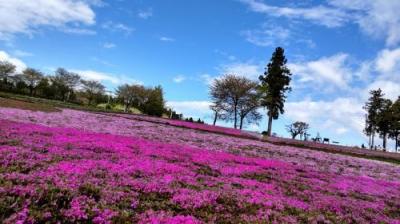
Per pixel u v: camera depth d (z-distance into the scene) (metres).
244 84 80.31
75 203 9.35
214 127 62.66
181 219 9.48
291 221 11.18
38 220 8.18
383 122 85.69
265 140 51.19
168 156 20.30
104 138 23.61
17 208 8.40
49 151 16.14
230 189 14.23
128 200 10.62
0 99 46.72
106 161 15.46
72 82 119.62
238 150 32.75
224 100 82.00
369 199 18.05
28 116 33.16
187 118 112.62
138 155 18.80
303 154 37.62
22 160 13.33
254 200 12.91
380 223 13.48
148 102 111.81
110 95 122.81
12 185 9.88
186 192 12.43
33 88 114.06
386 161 44.06
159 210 10.29
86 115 45.53
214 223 9.94
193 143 32.31
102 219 8.79
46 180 10.97
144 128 39.16
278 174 21.17
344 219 12.98
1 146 15.48
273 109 78.94
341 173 27.58
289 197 14.82
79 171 12.78
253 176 19.05
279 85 77.56
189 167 18.09
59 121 33.16
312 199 15.39
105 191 10.84
